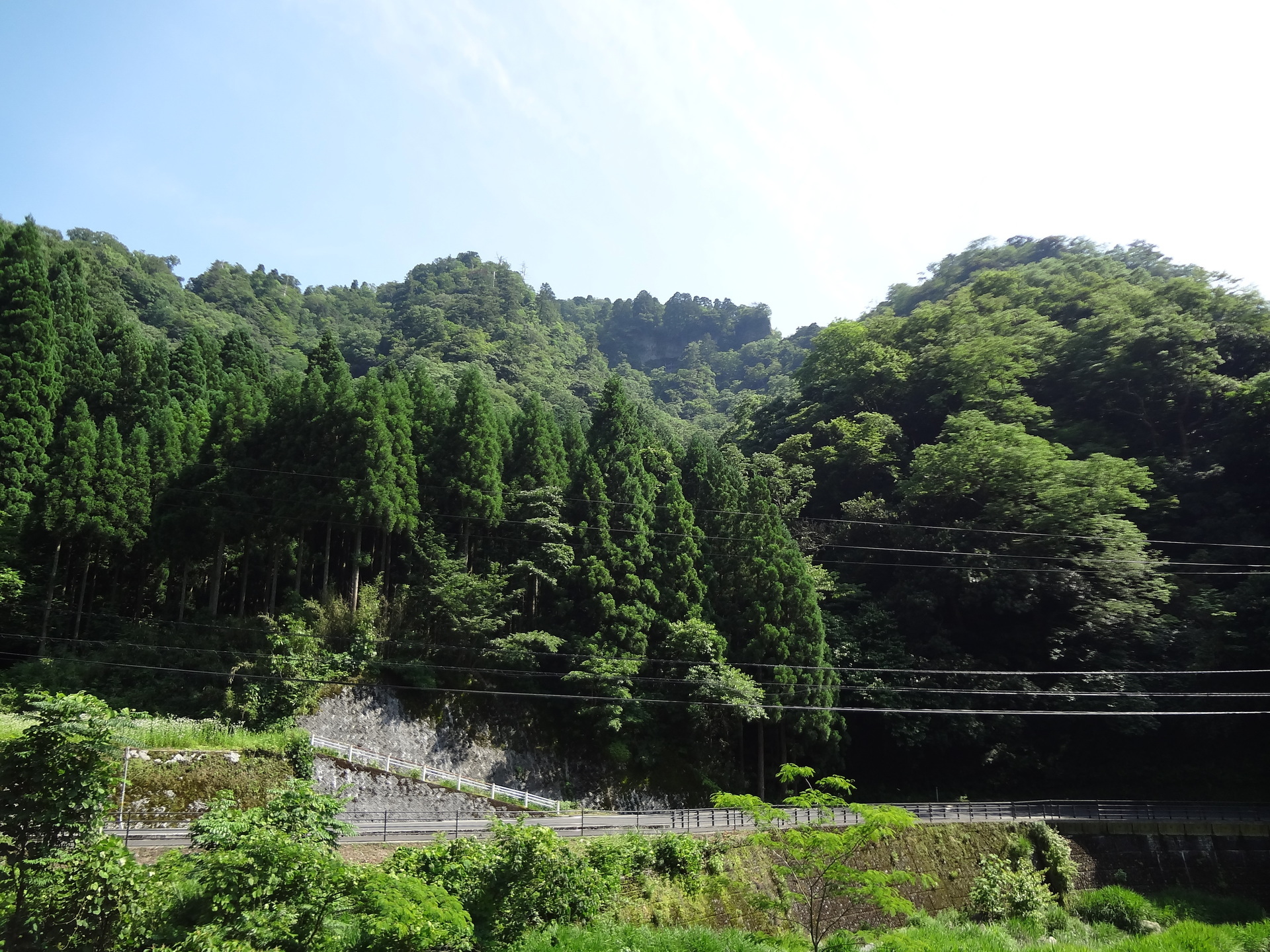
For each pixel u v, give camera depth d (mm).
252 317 108125
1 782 11039
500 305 123125
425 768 30922
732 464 53094
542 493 39562
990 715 39844
